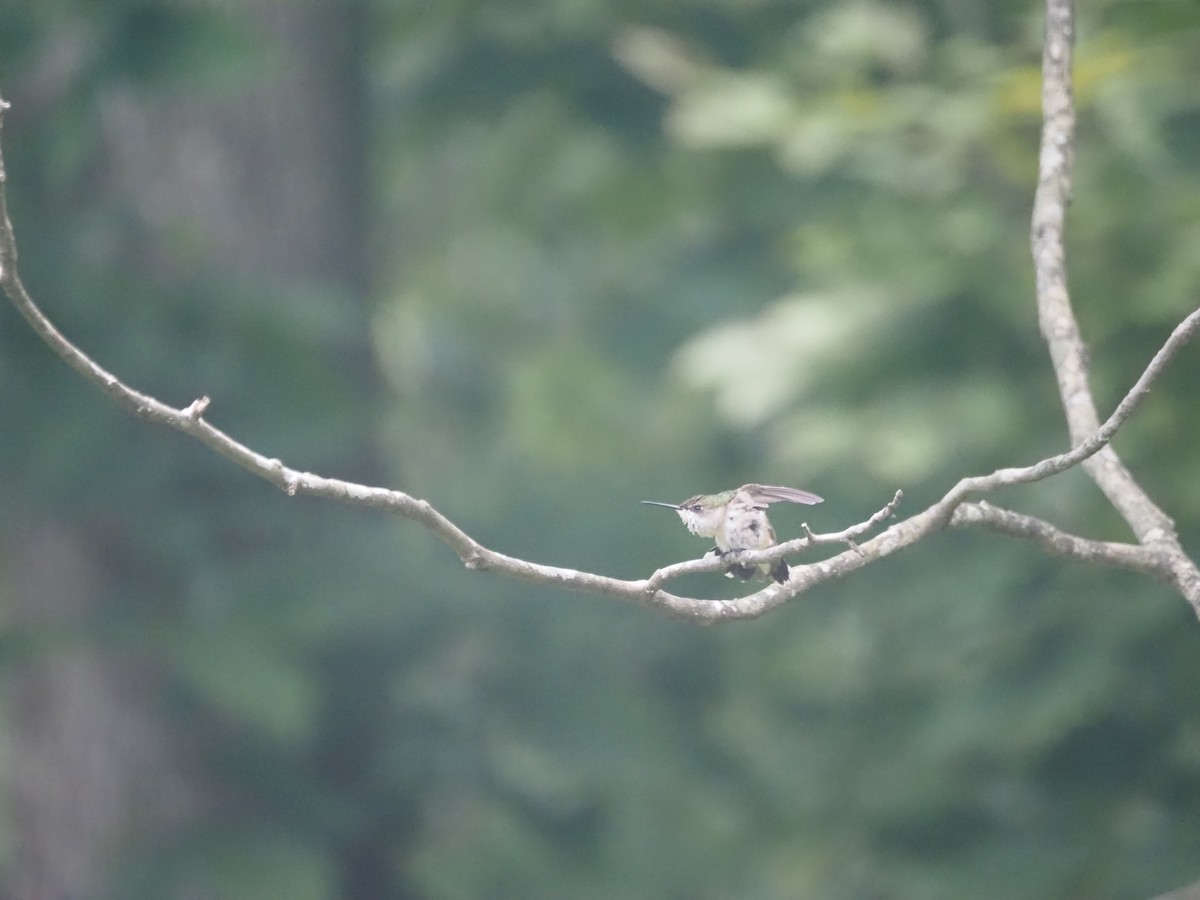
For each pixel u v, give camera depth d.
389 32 15.66
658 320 16.75
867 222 11.02
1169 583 5.36
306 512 12.35
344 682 13.05
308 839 12.71
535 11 15.04
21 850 13.18
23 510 11.73
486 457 19.12
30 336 11.10
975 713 9.62
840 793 11.89
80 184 12.65
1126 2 8.27
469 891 13.17
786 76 11.32
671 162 15.61
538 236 18.75
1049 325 6.11
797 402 11.26
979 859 9.64
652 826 13.87
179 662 11.24
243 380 11.51
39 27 10.94
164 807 12.90
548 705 13.46
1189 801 9.33
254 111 13.44
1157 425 9.29
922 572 11.46
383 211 18.78
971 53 10.19
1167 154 9.39
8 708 13.23
